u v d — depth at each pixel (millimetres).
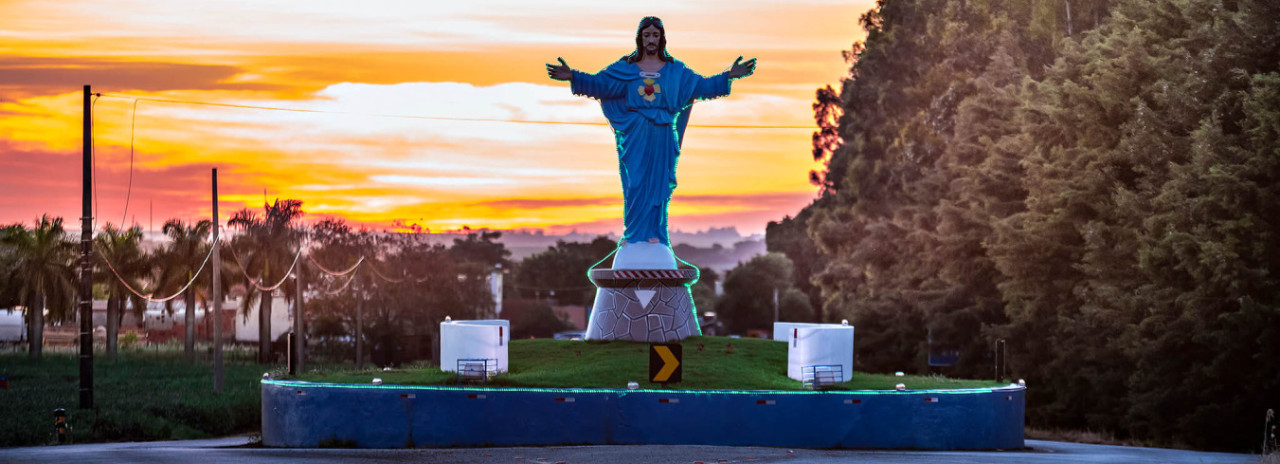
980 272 58688
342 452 26156
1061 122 48688
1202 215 38438
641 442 27906
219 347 49500
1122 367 46344
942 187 65812
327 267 89125
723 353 32875
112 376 55219
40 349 70688
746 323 131875
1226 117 40094
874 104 78125
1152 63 43250
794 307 129625
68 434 35312
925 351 64625
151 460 24375
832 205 85938
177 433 38812
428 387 27969
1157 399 41656
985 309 59219
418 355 91000
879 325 70875
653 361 28531
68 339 84938
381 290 90875
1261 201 37000
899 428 28078
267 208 76375
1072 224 48219
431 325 95812
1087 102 46625
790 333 30469
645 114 34750
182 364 66562
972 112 61062
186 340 72688
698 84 35031
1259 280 36656
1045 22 63469
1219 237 38188
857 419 27969
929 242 62875
